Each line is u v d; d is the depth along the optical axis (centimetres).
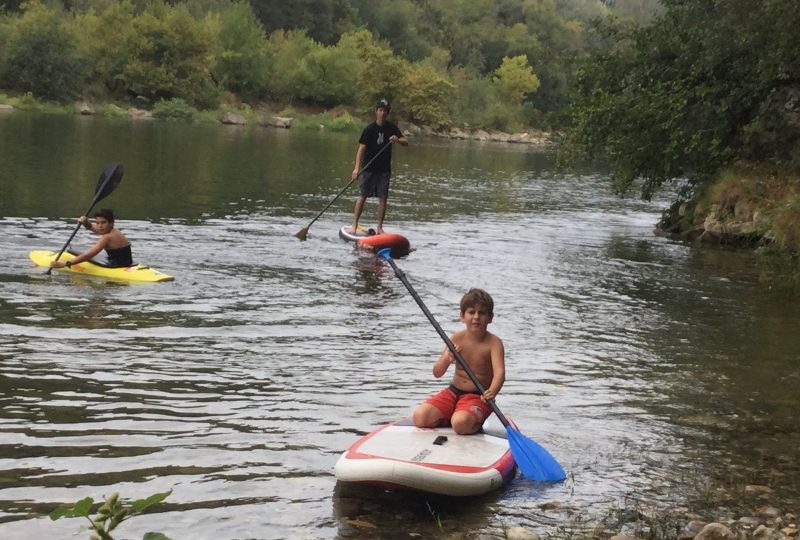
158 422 600
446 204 2166
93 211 1599
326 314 934
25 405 616
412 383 720
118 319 859
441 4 12181
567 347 860
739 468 577
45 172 2184
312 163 3112
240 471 529
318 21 10150
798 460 595
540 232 1734
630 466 573
